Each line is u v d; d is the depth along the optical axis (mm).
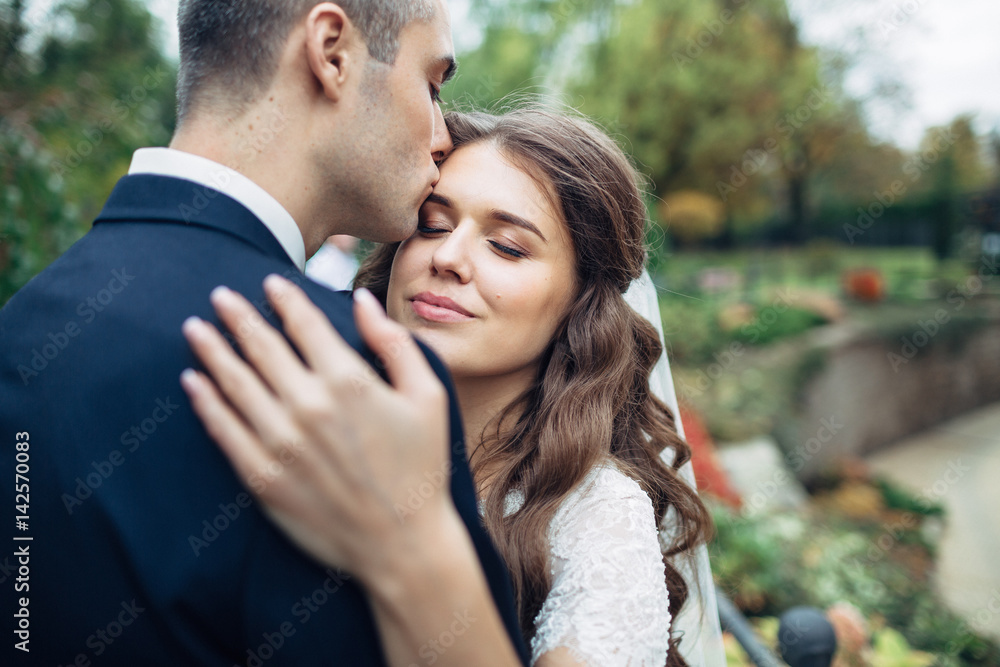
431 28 1120
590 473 1347
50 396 843
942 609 4523
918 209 16172
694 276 13586
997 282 14125
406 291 1374
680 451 1707
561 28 12859
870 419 9492
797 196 17219
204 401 763
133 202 947
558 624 1131
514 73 12430
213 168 947
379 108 1064
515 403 1514
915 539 5680
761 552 4336
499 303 1331
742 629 1836
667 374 1990
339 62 1007
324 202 1089
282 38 982
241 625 792
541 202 1367
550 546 1257
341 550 774
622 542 1199
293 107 1004
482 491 1461
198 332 766
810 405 8539
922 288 14625
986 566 5277
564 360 1496
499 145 1391
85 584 800
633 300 1892
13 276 2352
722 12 11406
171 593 763
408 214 1178
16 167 2416
